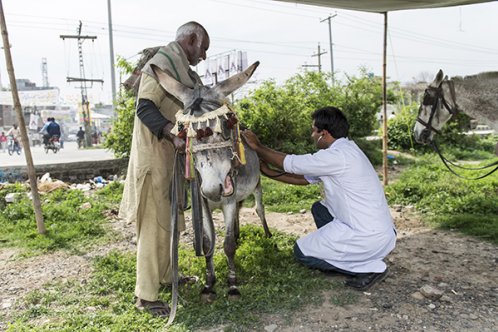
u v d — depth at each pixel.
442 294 3.63
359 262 3.94
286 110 12.01
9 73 5.54
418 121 7.20
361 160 3.86
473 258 4.63
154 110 3.24
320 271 4.20
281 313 3.44
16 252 5.20
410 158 13.28
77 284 4.19
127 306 3.63
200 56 3.62
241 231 5.49
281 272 4.21
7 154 19.50
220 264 4.39
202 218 3.47
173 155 3.60
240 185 3.93
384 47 8.06
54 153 18.98
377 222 3.84
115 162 11.53
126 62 10.59
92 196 8.10
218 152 2.99
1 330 3.34
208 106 3.05
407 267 4.41
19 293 4.05
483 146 16.09
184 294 3.80
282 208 6.95
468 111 6.79
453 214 6.30
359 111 14.14
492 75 6.56
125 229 6.06
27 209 6.69
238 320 3.32
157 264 3.54
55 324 3.36
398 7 7.40
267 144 12.09
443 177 8.56
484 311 3.44
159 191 3.47
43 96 44.34
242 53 11.31
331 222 4.09
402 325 3.24
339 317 3.37
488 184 7.67
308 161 3.82
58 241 5.50
